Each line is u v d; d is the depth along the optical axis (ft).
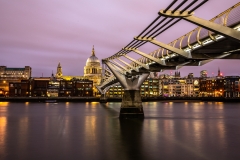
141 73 177.27
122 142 107.76
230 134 127.95
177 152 92.07
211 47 89.51
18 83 621.31
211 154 89.66
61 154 89.40
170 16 64.54
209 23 63.67
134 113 186.91
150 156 86.89
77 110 294.66
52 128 147.23
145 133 128.98
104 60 184.65
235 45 86.38
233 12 65.57
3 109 312.50
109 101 556.10
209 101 591.37
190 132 132.87
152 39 98.63
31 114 241.76
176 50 97.81
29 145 102.83
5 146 100.89
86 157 85.76
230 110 305.32
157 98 584.81
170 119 193.36
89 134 126.31
